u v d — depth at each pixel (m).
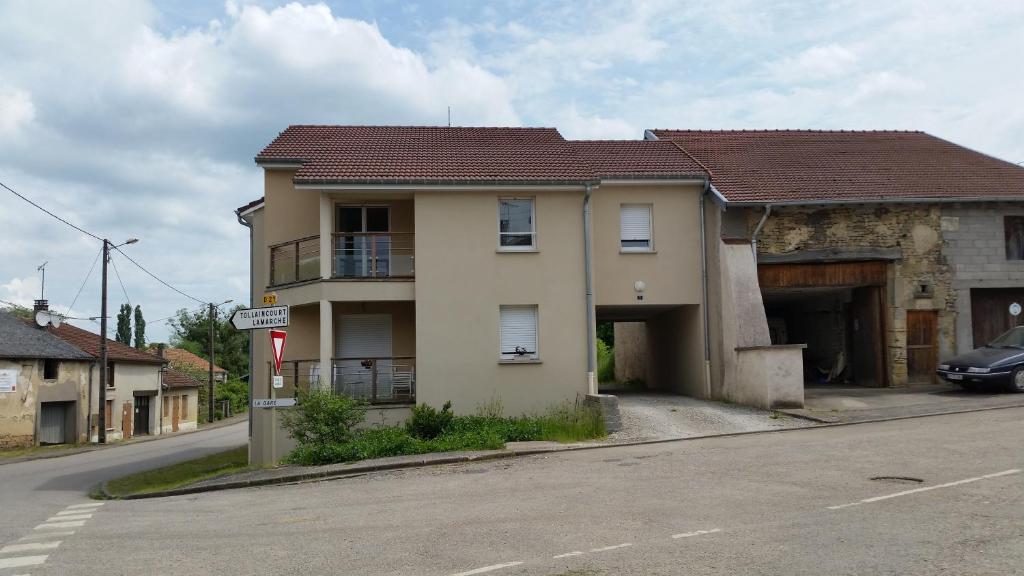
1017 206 21.86
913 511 7.72
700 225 21.33
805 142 25.61
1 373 31.95
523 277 19.19
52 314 38.62
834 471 10.26
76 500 14.59
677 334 23.33
